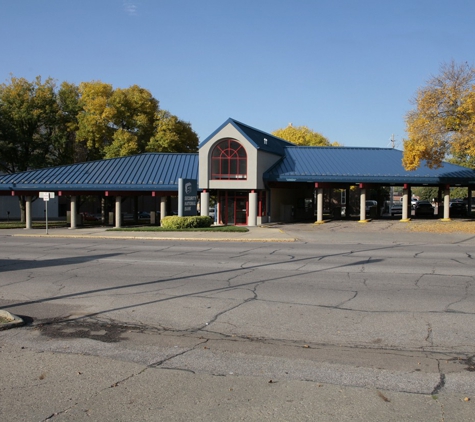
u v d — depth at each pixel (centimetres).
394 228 2989
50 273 1327
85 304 957
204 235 2591
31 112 4228
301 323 810
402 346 688
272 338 731
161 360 637
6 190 3400
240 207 3531
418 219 3759
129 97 4541
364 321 816
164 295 1034
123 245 2147
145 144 4559
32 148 4347
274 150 3622
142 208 6881
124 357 650
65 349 686
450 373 585
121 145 4272
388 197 5231
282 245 2134
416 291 1057
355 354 656
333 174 3444
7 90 4247
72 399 512
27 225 3472
